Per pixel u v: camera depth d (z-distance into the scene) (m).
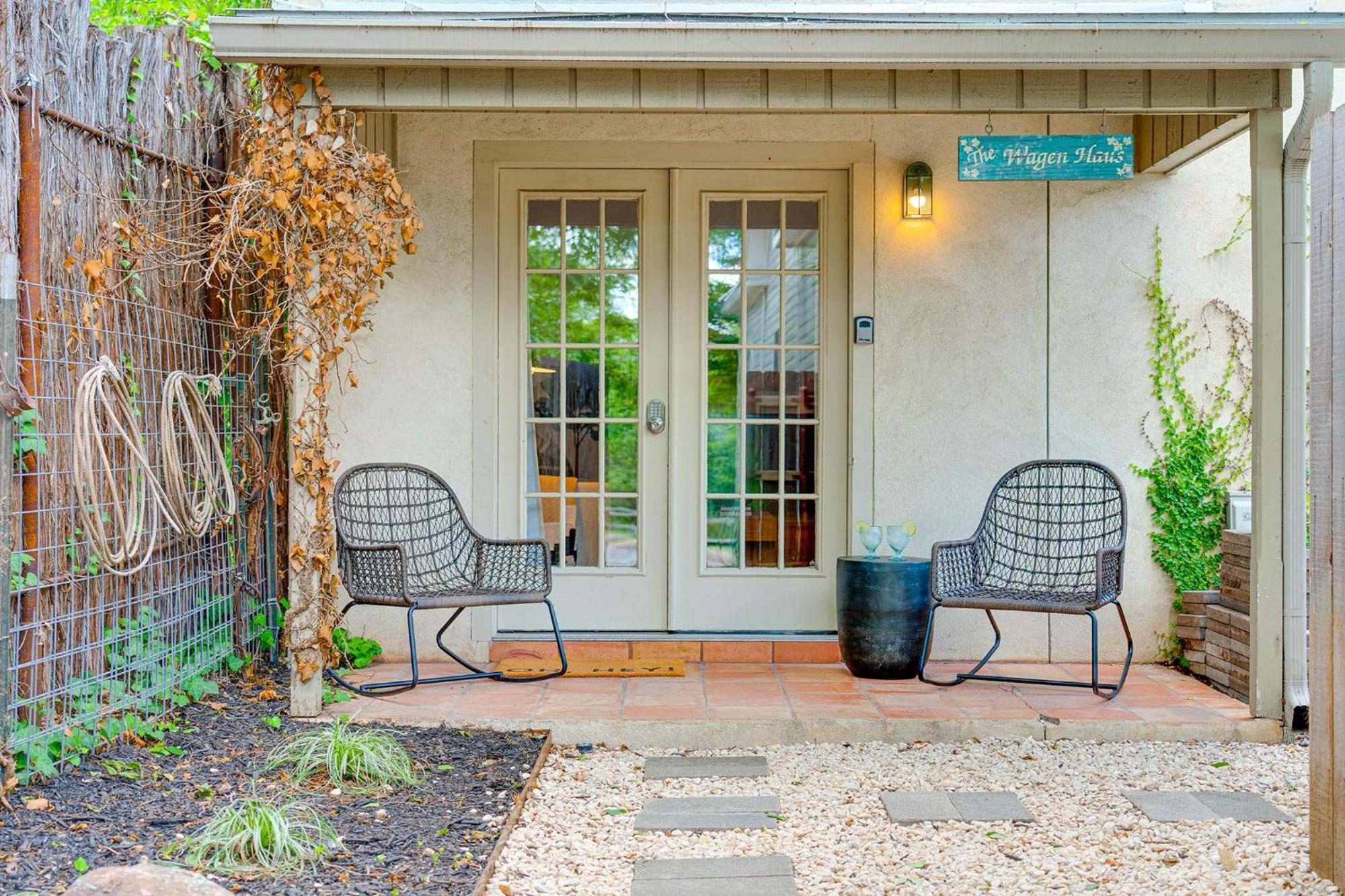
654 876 2.67
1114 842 2.90
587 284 4.89
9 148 3.08
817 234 4.88
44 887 2.38
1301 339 3.77
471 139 4.74
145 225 3.75
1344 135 2.47
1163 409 4.76
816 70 3.72
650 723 3.80
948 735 3.83
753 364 4.91
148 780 3.12
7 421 2.90
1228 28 3.52
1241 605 4.27
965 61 3.57
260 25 3.50
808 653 4.78
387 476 4.58
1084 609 4.06
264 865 2.56
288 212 3.72
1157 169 4.67
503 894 2.54
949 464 4.79
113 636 3.46
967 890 2.61
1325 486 2.57
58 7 3.35
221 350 4.33
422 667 4.64
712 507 4.91
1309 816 2.72
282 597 4.83
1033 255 4.76
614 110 3.75
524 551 4.51
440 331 4.75
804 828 3.01
